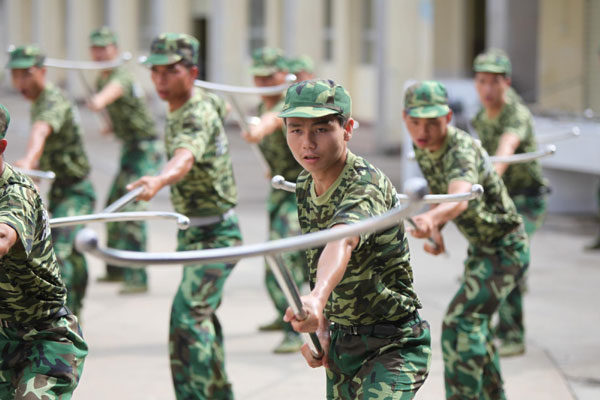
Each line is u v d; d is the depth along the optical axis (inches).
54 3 3083.2
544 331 641.6
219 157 472.4
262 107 629.3
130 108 759.7
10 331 339.0
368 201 295.4
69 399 340.8
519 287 583.8
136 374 556.1
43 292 333.7
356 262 309.1
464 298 449.4
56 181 642.2
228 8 2121.1
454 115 1111.6
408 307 323.9
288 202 608.7
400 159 1552.7
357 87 2161.7
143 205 757.9
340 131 294.7
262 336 637.3
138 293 759.7
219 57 2129.7
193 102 467.5
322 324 335.0
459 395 443.5
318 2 1882.4
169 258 228.2
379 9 1596.9
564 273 818.2
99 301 735.1
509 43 1226.0
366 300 317.1
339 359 330.6
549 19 1174.3
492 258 452.4
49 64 630.5
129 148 767.7
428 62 1622.8
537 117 1114.1
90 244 217.5
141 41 2632.9
